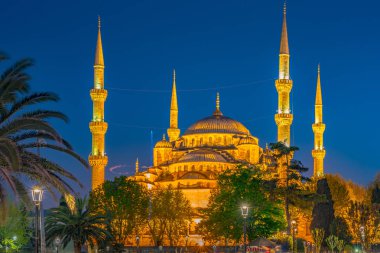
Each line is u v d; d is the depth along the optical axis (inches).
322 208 4753.9
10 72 1774.1
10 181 1744.6
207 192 7086.6
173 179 7568.9
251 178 4525.1
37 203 1934.1
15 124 1798.7
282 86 7022.6
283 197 4394.7
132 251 5187.0
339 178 6860.2
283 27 7293.3
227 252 4884.4
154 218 5748.0
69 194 2064.5
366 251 4547.2
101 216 3029.0
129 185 5191.9
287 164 4505.4
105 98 7293.3
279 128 6968.5
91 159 7047.2
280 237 4537.4
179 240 6195.9
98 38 7440.9
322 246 4606.3
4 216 1914.4
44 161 2039.9
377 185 6225.4
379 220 4788.4
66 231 2935.5
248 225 4212.6
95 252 3528.5
